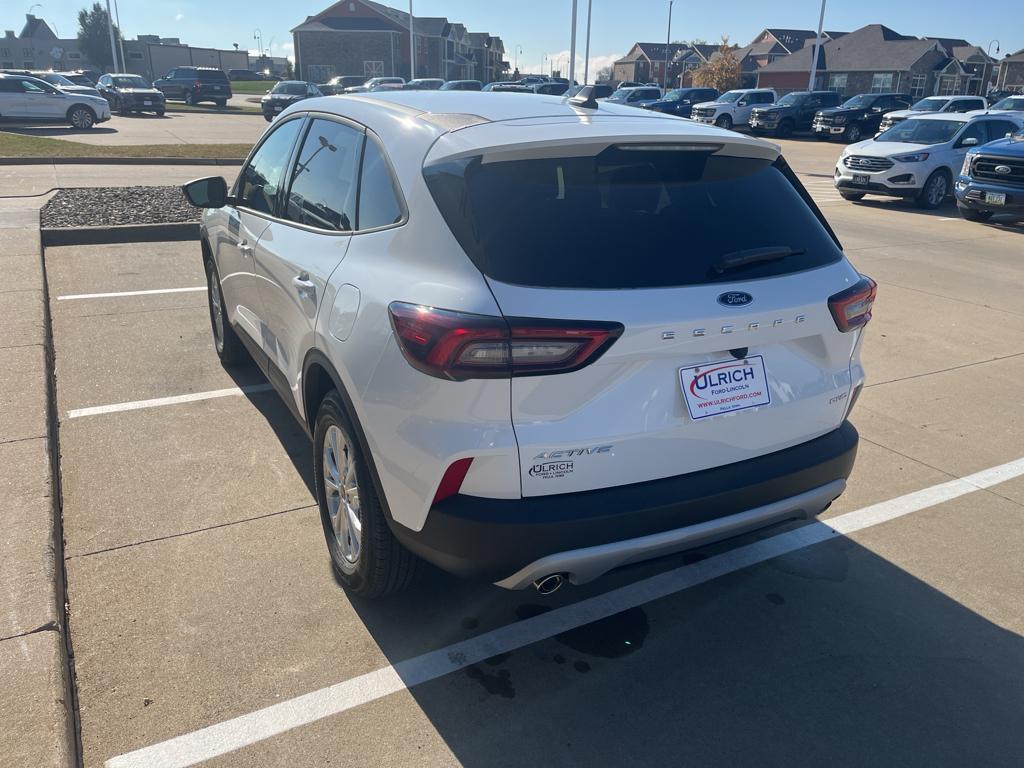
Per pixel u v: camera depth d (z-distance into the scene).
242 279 4.37
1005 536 3.84
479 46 98.12
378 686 2.76
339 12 71.38
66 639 2.88
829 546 3.73
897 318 7.48
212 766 2.40
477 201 2.50
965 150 15.22
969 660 2.99
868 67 61.25
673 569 3.54
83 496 3.84
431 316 2.38
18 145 18.16
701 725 2.65
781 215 2.89
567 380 2.36
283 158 4.03
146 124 29.44
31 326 5.73
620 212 2.58
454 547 2.48
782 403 2.78
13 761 2.25
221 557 3.41
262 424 4.67
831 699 2.78
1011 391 5.72
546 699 2.74
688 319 2.45
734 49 89.31
